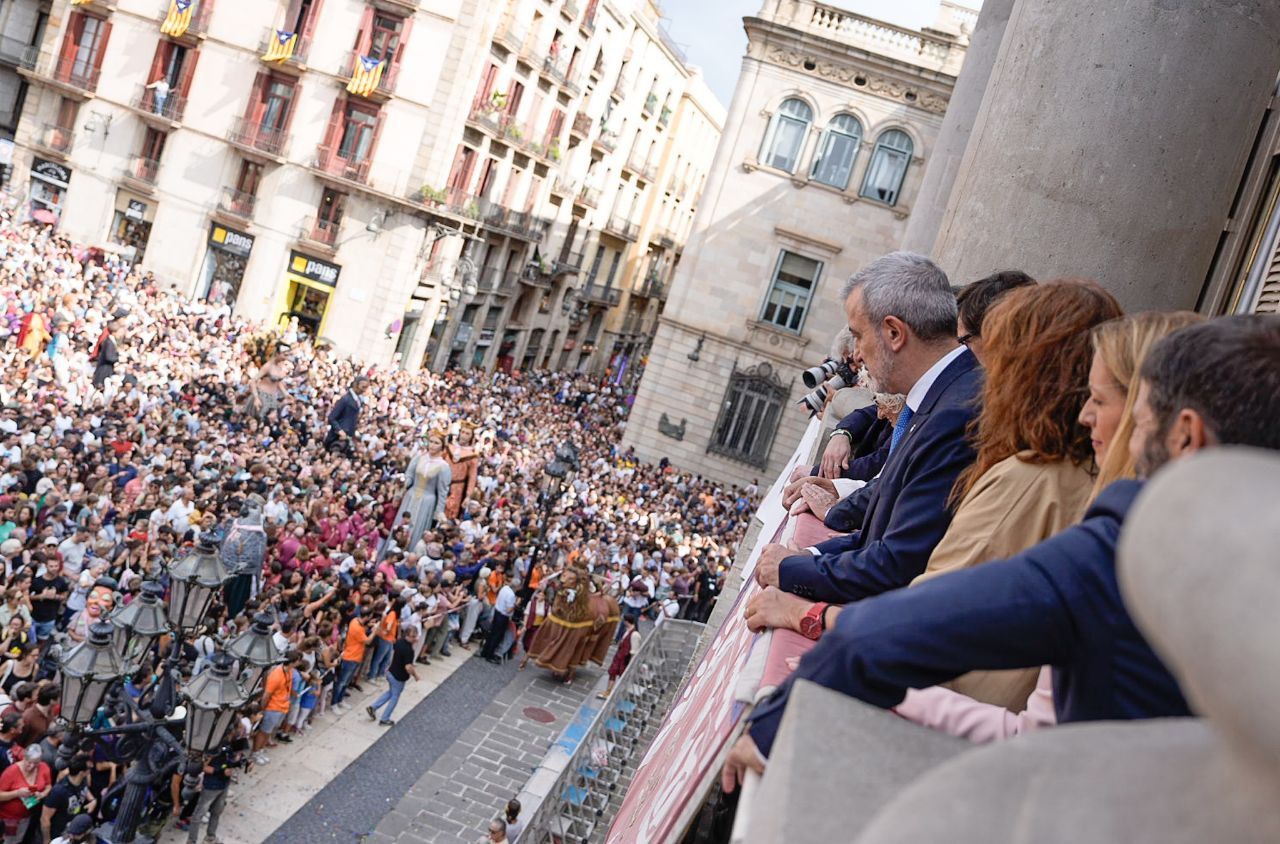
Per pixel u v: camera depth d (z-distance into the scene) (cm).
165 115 4028
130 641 829
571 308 5712
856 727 110
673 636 1997
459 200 3972
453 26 3775
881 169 3731
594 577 2112
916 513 234
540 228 4906
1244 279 620
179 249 4034
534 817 1246
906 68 3625
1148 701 109
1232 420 101
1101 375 163
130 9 4069
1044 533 196
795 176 3772
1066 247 416
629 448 3950
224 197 3978
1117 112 407
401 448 2681
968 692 199
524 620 2120
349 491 2098
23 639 1206
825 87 3722
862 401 576
